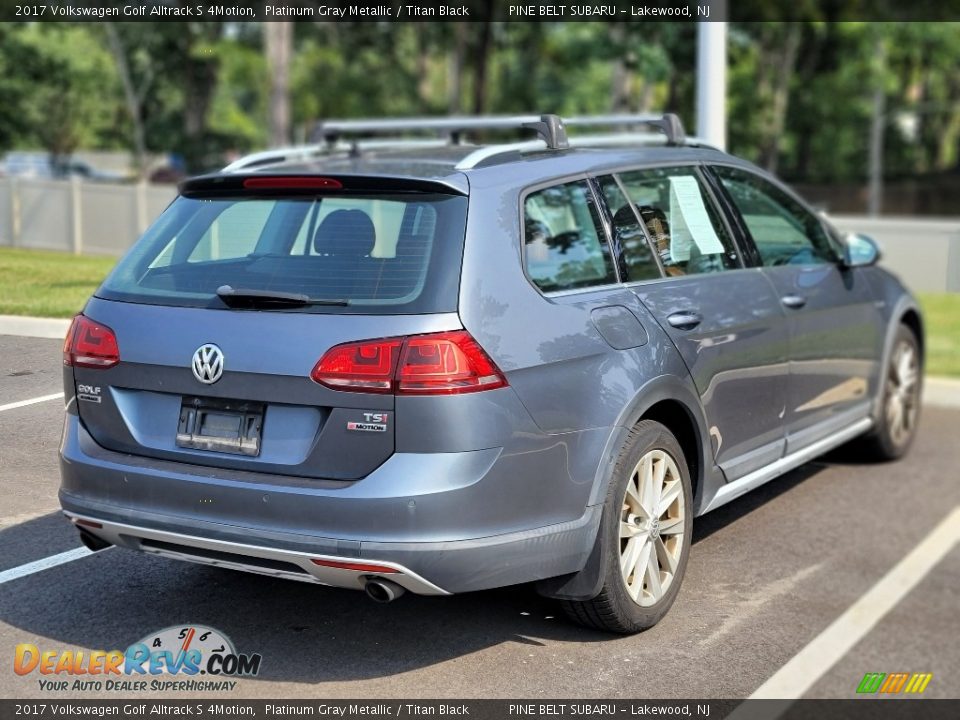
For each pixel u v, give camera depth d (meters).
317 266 3.15
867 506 5.09
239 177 3.39
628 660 3.40
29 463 3.44
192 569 3.85
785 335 4.45
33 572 3.57
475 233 3.20
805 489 5.38
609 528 3.37
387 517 2.92
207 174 3.46
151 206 9.33
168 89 30.22
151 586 3.67
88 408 3.27
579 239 3.57
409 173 3.33
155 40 27.75
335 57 42.81
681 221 4.09
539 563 3.19
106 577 3.69
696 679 3.31
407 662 3.29
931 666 3.59
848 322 5.07
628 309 3.59
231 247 3.29
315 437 3.00
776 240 4.71
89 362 3.25
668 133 4.48
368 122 4.63
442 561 2.97
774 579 4.16
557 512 3.23
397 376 2.95
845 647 3.66
